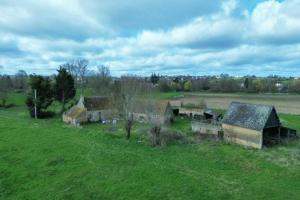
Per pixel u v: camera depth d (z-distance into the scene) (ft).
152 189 94.84
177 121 218.18
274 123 150.10
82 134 169.27
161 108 206.59
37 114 234.99
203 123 173.06
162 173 107.96
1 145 143.64
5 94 307.17
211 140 157.99
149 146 143.84
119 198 89.86
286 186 96.78
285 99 409.69
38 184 100.32
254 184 98.53
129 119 159.12
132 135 165.58
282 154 131.75
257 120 148.36
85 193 93.25
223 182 100.27
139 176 105.40
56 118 233.14
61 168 114.01
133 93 179.52
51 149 137.28
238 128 153.89
